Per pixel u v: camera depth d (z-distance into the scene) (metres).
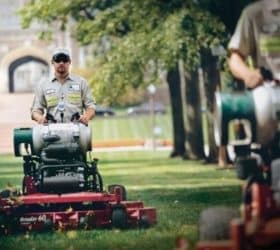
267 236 12.52
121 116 135.12
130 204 24.80
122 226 24.06
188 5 45.56
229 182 44.91
